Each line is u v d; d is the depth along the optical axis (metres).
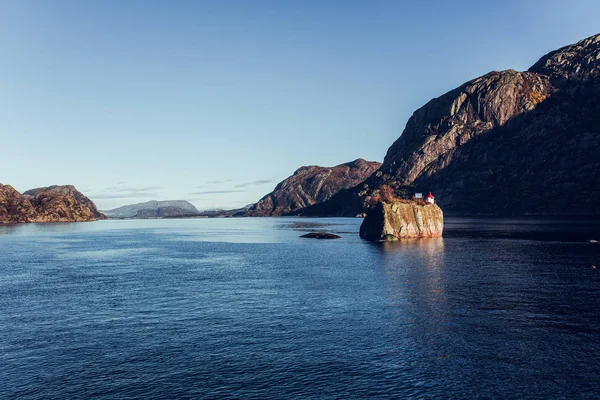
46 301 56.12
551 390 29.06
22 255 117.00
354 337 39.69
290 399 28.08
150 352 36.53
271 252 119.44
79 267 90.81
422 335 39.97
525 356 34.66
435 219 144.38
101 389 29.80
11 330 43.06
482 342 37.88
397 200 146.50
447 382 30.31
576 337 38.84
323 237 165.50
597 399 27.84
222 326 43.72
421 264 83.69
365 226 152.00
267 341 38.91
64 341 39.56
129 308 51.88
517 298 53.66
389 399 28.02
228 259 104.38
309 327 42.88
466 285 62.19
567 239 131.25
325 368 32.81
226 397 28.47
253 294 59.16
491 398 28.09
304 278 71.75
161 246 147.62
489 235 150.38
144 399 28.33
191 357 35.28
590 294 55.53
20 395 29.09
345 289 61.31
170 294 59.97
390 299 54.38
